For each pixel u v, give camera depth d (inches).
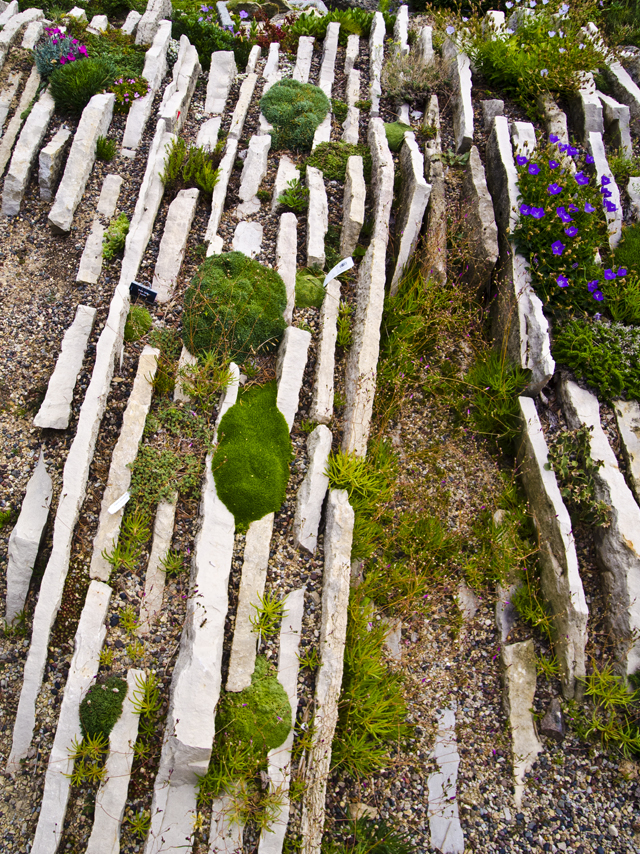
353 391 62.4
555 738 55.9
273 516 57.4
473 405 66.7
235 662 52.3
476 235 70.5
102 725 50.0
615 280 69.4
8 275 67.9
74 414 60.5
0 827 49.7
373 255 68.2
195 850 48.8
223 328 62.8
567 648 56.7
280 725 51.1
